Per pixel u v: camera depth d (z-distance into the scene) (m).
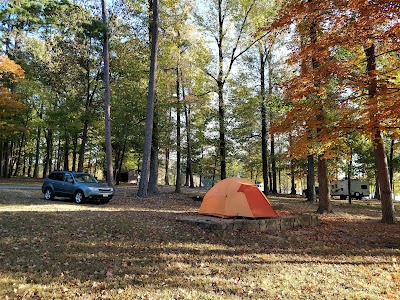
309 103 8.63
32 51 28.58
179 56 20.00
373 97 7.46
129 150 38.19
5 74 22.06
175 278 5.36
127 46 20.39
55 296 4.43
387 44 8.14
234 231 9.40
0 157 34.19
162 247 7.27
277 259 6.92
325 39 8.14
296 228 10.72
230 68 20.81
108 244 7.20
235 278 5.55
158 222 9.84
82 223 9.08
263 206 10.98
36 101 31.20
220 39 20.86
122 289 4.78
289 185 69.62
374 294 5.11
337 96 8.70
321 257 7.32
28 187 22.64
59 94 28.67
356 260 7.20
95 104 28.72
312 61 9.04
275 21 8.80
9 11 26.31
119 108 21.00
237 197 10.80
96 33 18.14
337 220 12.84
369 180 33.16
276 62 21.39
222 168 21.73
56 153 46.94
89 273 5.40
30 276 5.07
